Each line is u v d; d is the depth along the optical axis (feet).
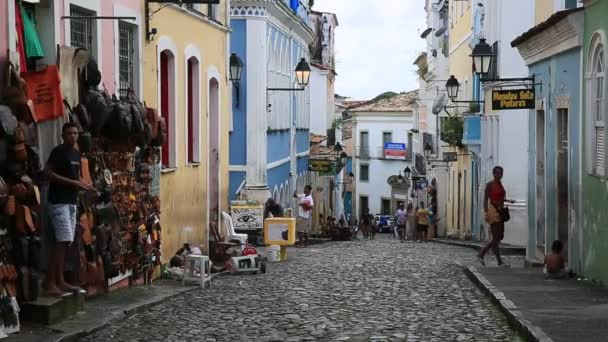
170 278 56.49
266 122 107.76
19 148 33.83
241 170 106.52
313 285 54.95
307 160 158.40
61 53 40.34
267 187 107.65
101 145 44.70
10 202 33.06
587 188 51.98
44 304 35.65
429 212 148.97
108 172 44.75
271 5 107.65
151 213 53.83
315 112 188.85
